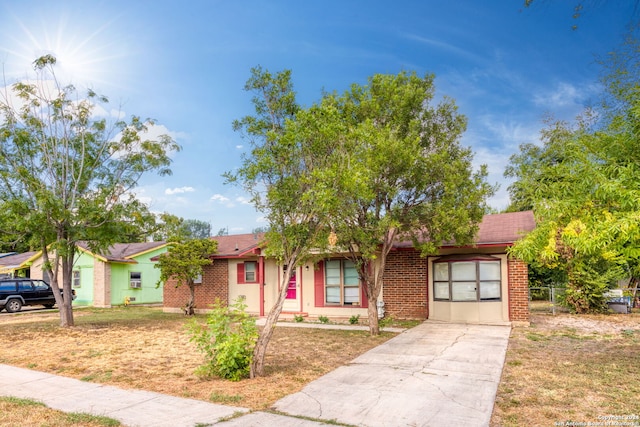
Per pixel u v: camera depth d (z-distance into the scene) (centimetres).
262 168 780
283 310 1786
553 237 739
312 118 793
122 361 930
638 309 1906
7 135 1422
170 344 1142
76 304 2678
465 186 1231
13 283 2209
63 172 1502
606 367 830
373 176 1101
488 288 1462
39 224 1400
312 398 655
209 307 1991
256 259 1905
